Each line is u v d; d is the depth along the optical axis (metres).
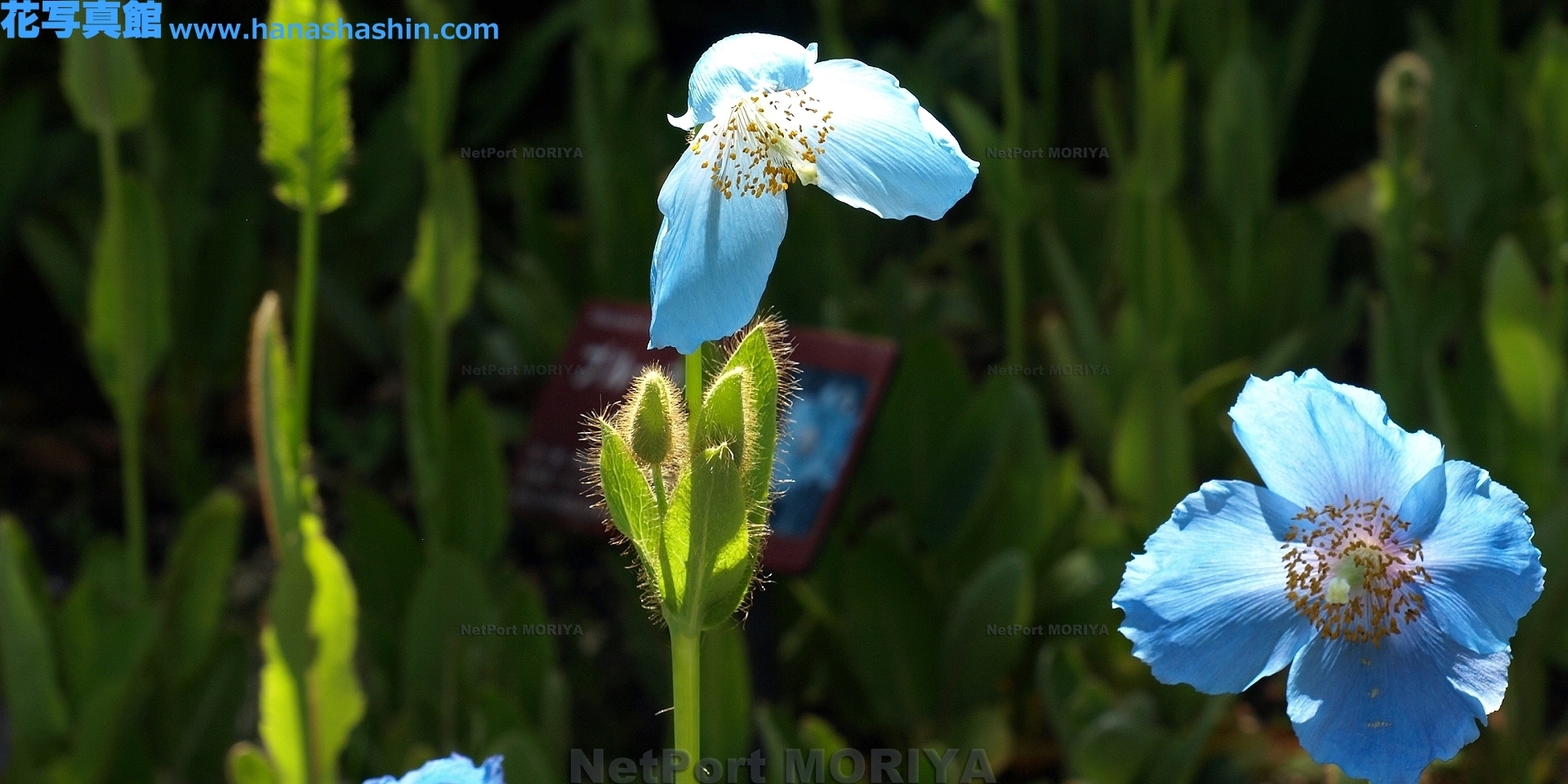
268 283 2.34
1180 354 1.92
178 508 2.16
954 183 0.76
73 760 1.27
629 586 1.56
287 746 1.12
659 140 2.42
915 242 2.50
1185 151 2.49
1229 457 1.84
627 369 1.49
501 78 2.71
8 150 2.35
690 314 0.75
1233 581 0.73
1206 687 0.73
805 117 0.76
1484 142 2.13
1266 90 1.97
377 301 2.60
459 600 1.42
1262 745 1.43
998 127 2.74
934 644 1.45
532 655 1.40
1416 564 0.72
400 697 1.51
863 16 2.93
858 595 1.45
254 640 1.75
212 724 1.43
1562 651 1.39
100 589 1.42
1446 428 1.52
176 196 2.16
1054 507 1.62
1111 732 1.28
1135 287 1.75
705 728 1.21
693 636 0.80
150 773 1.36
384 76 2.75
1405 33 2.73
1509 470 1.50
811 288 1.89
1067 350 1.86
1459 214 1.99
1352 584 0.72
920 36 2.97
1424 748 0.72
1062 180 2.19
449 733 1.35
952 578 1.61
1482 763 1.42
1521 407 1.45
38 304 2.57
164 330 1.41
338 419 2.27
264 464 1.06
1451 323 1.79
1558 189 1.53
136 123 1.30
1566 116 1.50
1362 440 0.72
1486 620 0.72
